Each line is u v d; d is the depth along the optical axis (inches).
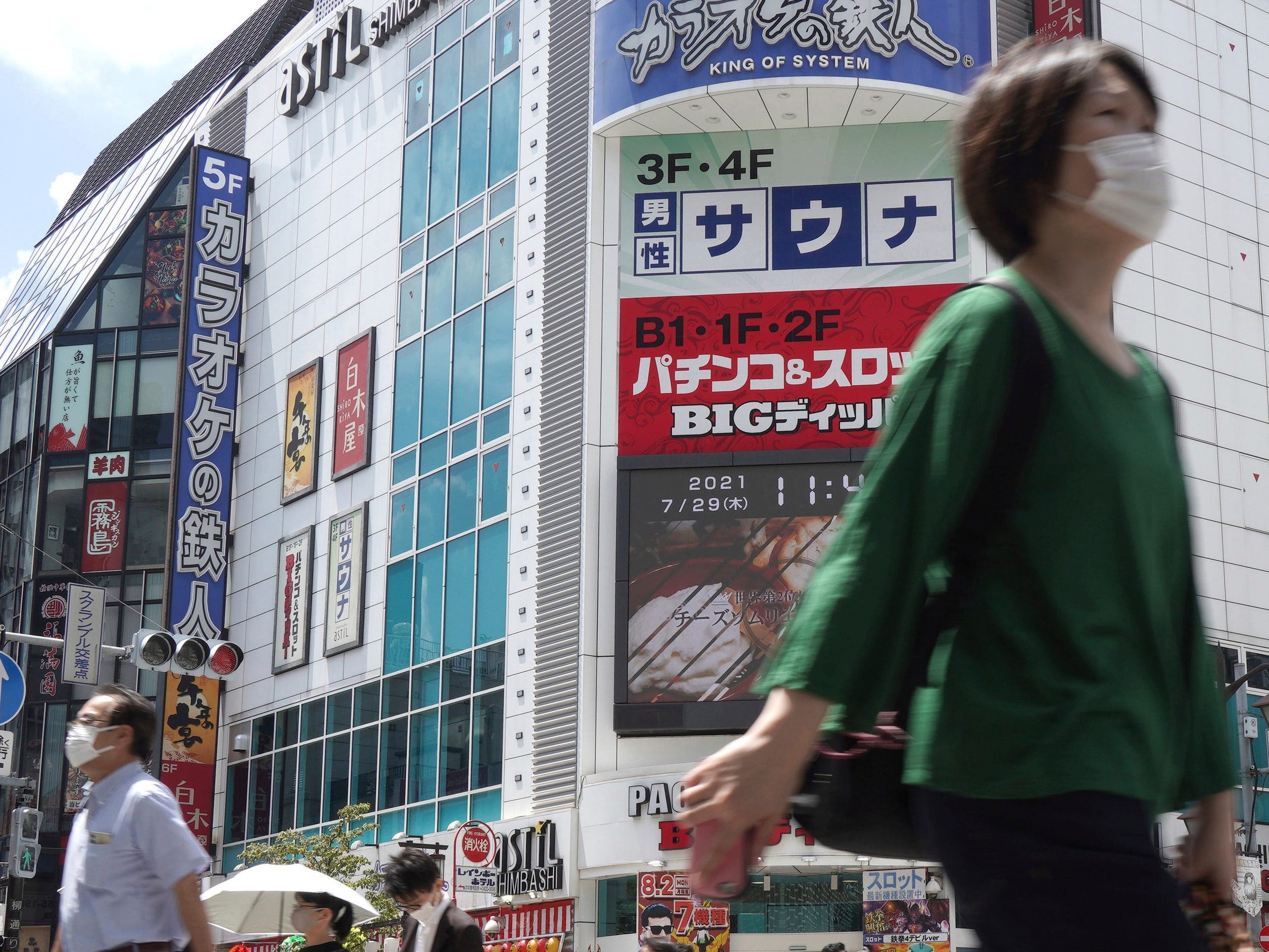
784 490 959.6
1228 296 1101.7
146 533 1574.8
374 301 1291.8
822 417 971.3
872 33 971.3
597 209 1043.3
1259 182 1145.4
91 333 1653.5
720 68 984.9
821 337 983.6
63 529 1603.1
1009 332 61.4
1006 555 60.9
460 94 1248.2
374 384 1269.7
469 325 1179.3
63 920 182.7
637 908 909.8
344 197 1363.2
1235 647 1024.9
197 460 1387.8
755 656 939.3
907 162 1000.9
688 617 952.9
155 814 179.5
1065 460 60.9
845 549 59.7
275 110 1493.6
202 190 1448.1
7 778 748.0
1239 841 943.0
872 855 65.6
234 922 414.6
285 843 1053.8
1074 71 64.6
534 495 1067.3
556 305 1082.1
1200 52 1137.4
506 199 1168.8
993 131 66.3
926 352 62.6
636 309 1015.0
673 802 912.9
